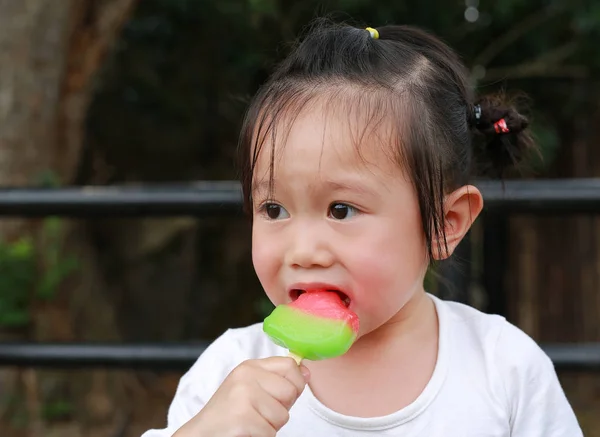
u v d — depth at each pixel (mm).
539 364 1476
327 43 1432
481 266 2203
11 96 3627
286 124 1299
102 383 4094
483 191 1907
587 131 5246
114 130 5566
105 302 4449
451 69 1530
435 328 1504
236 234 6133
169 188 2109
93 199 2105
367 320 1307
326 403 1420
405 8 4750
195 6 5113
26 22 3658
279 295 1331
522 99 2371
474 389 1423
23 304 3428
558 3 4695
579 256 5195
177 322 5973
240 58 5281
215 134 5793
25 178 3678
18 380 3562
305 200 1275
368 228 1271
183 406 1514
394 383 1429
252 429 1167
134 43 5367
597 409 4887
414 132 1331
